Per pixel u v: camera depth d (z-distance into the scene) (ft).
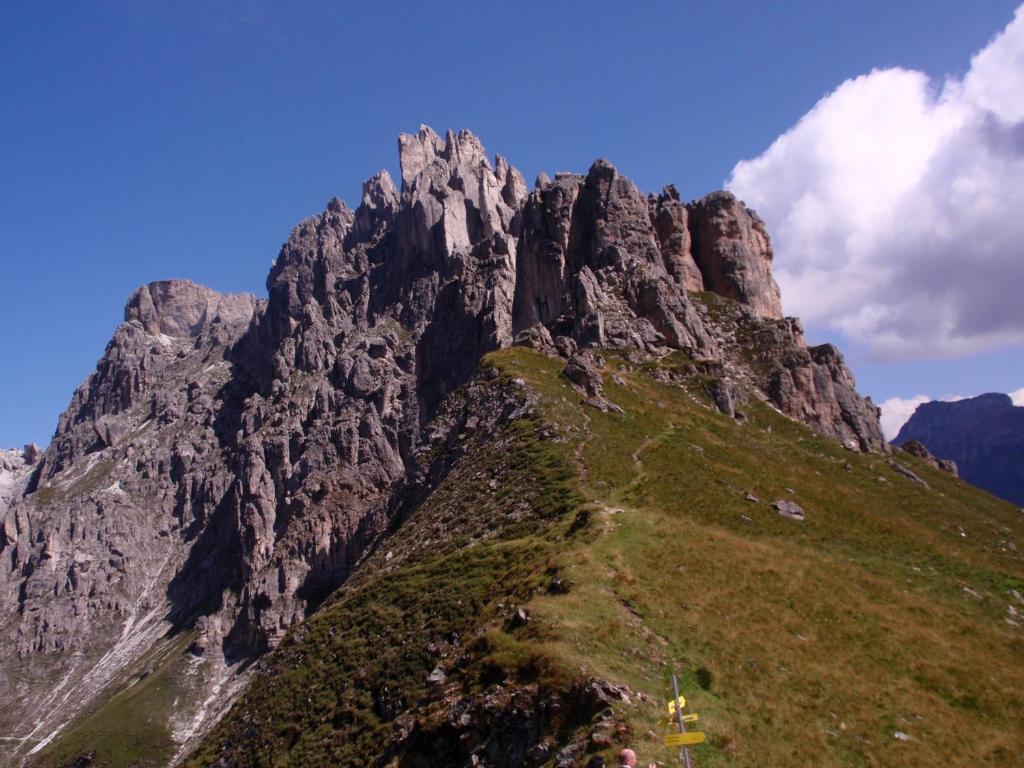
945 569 294.46
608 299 545.03
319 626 291.38
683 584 226.99
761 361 536.83
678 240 636.07
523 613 204.54
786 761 160.97
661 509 293.23
